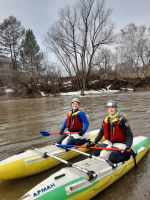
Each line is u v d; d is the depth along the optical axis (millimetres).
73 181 2178
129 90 27812
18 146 4301
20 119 7598
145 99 13234
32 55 31500
